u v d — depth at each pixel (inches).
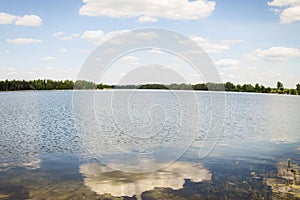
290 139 612.1
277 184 332.2
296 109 1423.5
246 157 455.8
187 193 307.4
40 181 351.6
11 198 300.5
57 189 323.6
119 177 361.1
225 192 309.7
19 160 448.5
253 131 714.8
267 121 932.0
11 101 1893.5
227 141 577.9
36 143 572.7
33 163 431.5
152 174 369.4
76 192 313.6
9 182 348.2
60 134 669.3
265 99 2439.7
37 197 302.7
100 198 297.6
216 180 347.3
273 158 450.0
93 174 376.2
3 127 782.5
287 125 833.5
